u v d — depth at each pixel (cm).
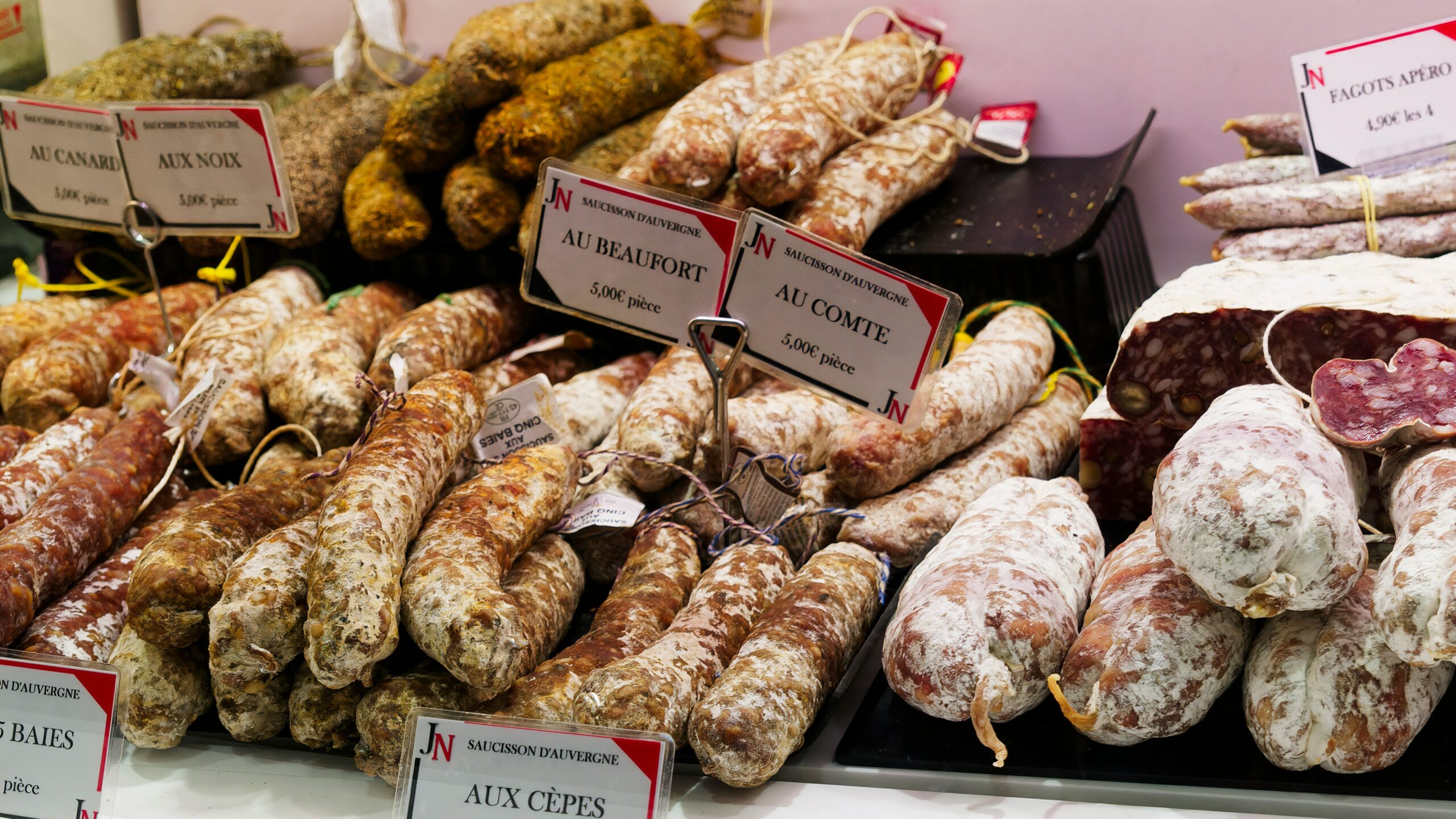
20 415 209
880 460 182
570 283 176
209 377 187
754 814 126
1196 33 247
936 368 161
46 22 291
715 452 186
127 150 211
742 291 166
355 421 197
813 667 135
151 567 133
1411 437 134
